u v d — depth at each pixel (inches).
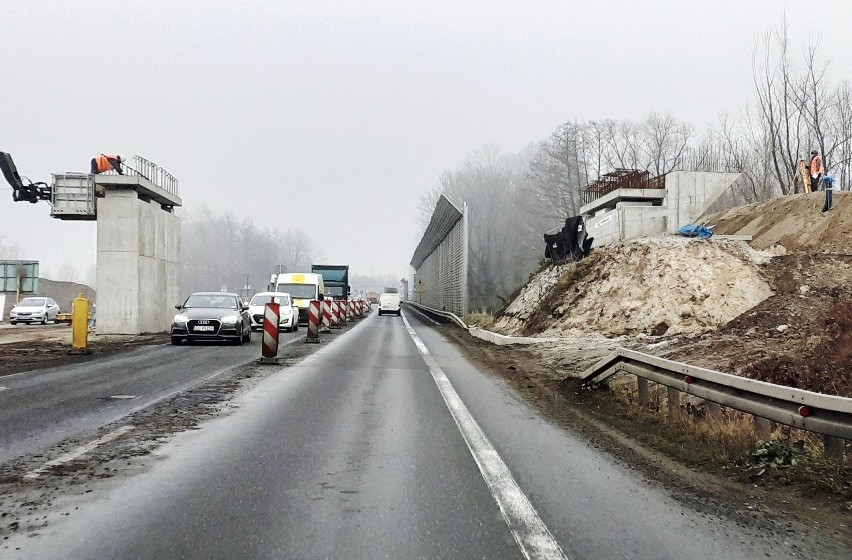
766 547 176.1
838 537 185.0
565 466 261.3
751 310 719.1
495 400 434.9
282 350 807.1
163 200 1264.8
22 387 460.4
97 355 714.8
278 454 273.7
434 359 719.7
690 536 183.6
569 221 1261.1
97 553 163.8
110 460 258.5
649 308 926.4
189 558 161.6
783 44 1493.6
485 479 239.1
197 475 238.8
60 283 3004.4
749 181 2140.7
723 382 303.1
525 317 1195.3
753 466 259.6
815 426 244.7
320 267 2149.4
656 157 2898.6
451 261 2020.2
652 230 1307.8
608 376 450.6
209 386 474.0
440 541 176.1
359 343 952.3
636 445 304.5
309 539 175.8
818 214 1123.3
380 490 223.3
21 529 180.2
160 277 1226.6
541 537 180.2
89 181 1117.1
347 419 356.2
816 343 519.8
